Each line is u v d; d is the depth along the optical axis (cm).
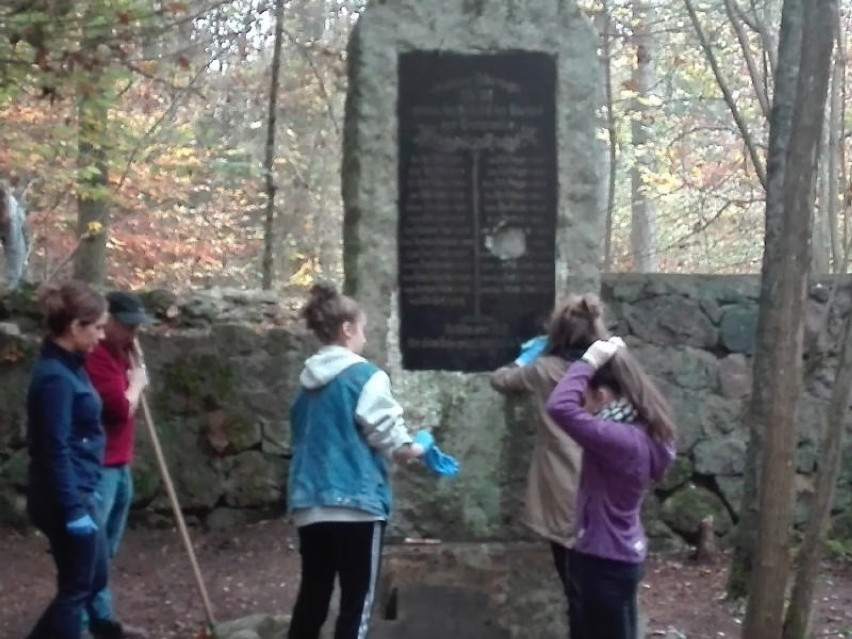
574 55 555
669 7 1458
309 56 1241
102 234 1223
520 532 560
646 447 421
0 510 819
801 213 506
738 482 807
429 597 543
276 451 841
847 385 523
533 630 546
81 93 767
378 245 552
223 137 1536
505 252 555
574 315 504
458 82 553
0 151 1150
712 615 652
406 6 554
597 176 556
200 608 653
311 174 1742
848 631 632
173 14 876
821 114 502
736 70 1650
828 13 496
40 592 680
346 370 469
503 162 554
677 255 2006
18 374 820
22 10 684
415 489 559
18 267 852
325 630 547
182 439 832
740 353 809
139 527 825
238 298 866
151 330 834
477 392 555
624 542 423
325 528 461
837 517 802
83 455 466
